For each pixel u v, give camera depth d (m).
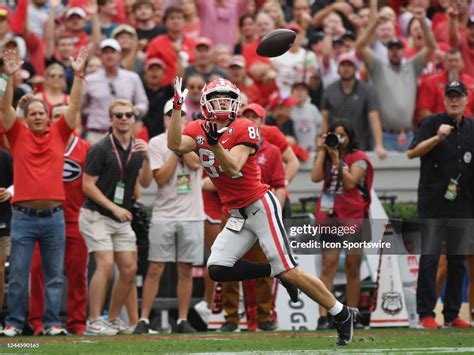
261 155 29.97
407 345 22.53
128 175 29.70
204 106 20.69
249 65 43.25
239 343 23.69
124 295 29.52
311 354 20.28
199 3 44.97
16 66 28.47
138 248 32.66
